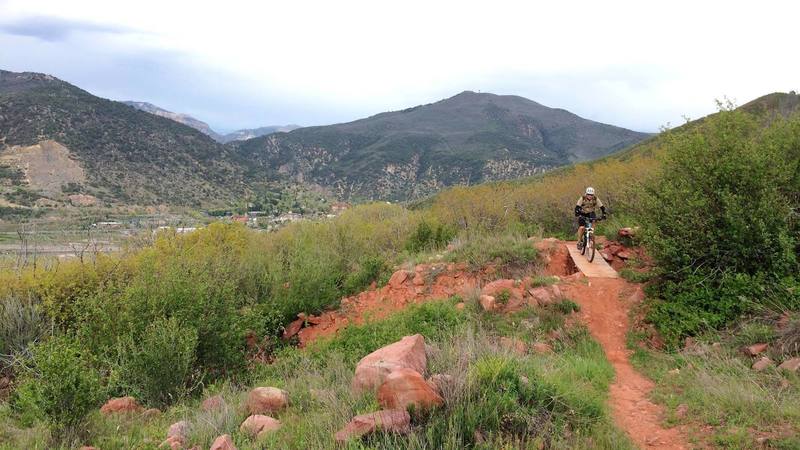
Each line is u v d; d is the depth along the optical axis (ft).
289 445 14.83
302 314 38.29
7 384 29.71
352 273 43.78
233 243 54.49
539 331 27.04
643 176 44.16
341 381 21.39
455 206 62.28
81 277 40.78
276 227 69.15
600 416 16.28
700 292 25.85
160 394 24.89
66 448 16.71
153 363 25.05
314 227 58.65
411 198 556.10
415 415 14.08
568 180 58.39
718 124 29.89
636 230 34.32
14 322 33.99
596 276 32.30
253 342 35.70
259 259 44.98
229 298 32.48
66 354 18.69
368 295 39.40
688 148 29.25
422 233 51.26
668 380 20.17
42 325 35.22
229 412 18.58
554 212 54.85
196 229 59.88
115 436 17.56
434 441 12.94
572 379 19.25
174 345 25.88
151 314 29.32
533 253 37.68
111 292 32.24
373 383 17.15
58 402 17.80
